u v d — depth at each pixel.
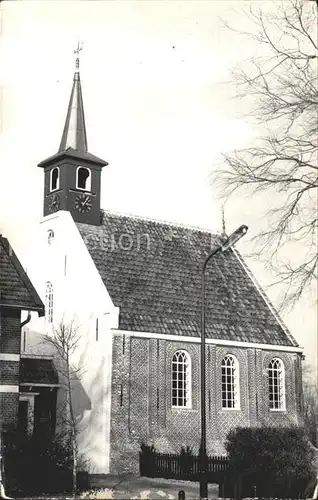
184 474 25.53
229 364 29.00
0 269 22.23
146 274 29.33
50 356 29.09
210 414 28.17
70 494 19.81
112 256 29.34
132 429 27.19
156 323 28.45
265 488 19.19
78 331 28.69
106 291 28.06
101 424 26.98
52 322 29.56
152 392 27.84
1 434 20.16
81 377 28.14
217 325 29.08
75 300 29.02
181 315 29.06
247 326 29.25
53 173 29.78
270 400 28.20
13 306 21.64
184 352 28.81
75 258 29.27
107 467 26.45
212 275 29.97
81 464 24.70
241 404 28.62
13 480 19.27
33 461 19.70
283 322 29.05
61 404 28.42
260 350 28.77
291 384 27.95
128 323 27.88
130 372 27.58
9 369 21.88
